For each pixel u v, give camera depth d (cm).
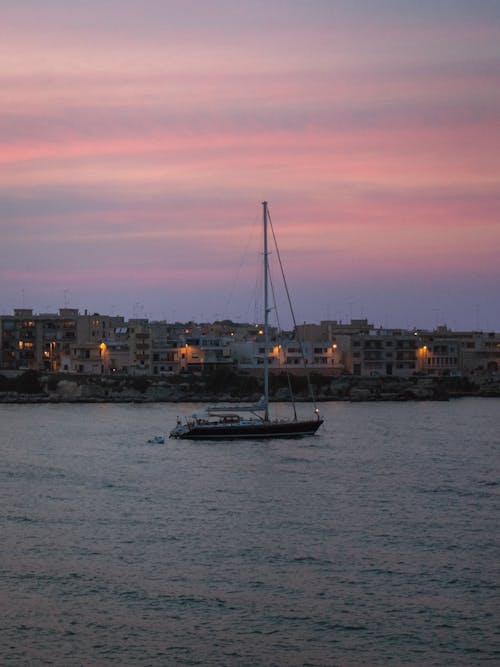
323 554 6625
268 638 5172
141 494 8850
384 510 8112
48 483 9481
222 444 12875
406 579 6075
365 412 18938
